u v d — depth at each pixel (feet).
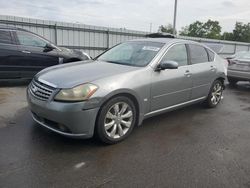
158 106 14.74
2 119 15.30
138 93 13.14
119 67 13.70
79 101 11.16
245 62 29.30
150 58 14.58
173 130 14.93
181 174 10.24
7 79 24.36
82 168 10.37
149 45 15.90
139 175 10.06
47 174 9.85
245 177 10.19
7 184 9.12
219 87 20.21
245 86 31.94
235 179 10.02
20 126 14.29
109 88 11.86
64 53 26.71
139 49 15.74
